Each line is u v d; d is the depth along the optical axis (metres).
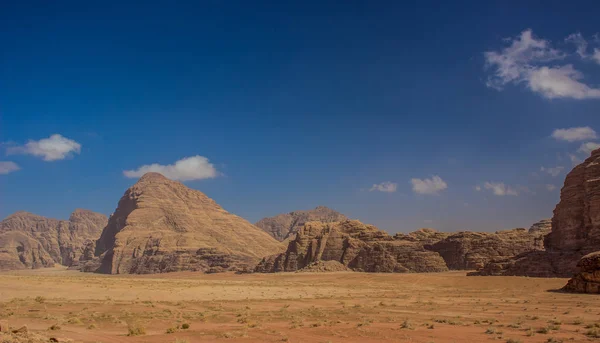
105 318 58.72
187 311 71.06
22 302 74.38
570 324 56.72
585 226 146.88
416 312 73.88
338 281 184.12
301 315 67.19
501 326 54.59
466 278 151.62
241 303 86.38
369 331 49.28
